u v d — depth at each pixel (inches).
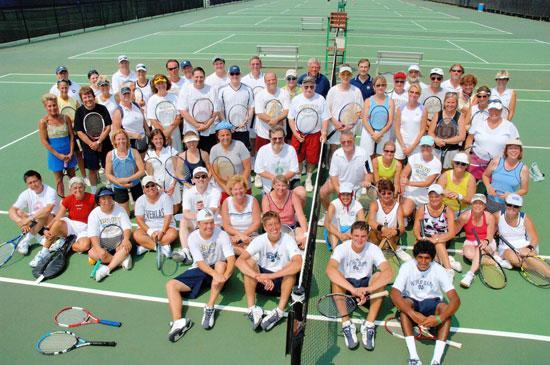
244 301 223.8
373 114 305.6
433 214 239.6
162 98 323.6
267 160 271.0
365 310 216.7
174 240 261.7
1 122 508.4
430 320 181.9
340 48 700.7
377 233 240.5
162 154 285.4
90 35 1212.5
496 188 264.5
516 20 1514.5
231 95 320.5
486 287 229.1
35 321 208.4
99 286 232.8
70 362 185.6
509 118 334.0
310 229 194.1
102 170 356.2
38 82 687.7
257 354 190.2
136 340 197.5
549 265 245.4
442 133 299.3
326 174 336.2
